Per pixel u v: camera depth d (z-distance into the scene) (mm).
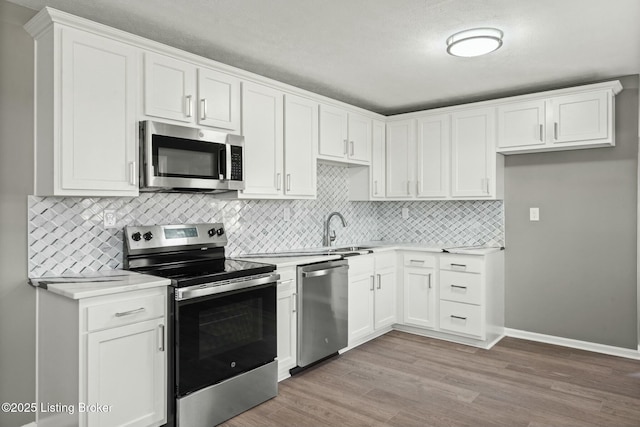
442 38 2695
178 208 2967
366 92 3895
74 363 1979
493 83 3617
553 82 3590
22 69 2277
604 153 3561
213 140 2744
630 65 3176
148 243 2686
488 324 3713
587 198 3650
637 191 3420
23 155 2291
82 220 2504
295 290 3090
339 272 3430
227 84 2881
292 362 3041
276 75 3422
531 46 2811
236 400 2504
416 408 2588
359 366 3273
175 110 2580
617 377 3043
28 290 2309
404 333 4141
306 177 3496
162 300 2238
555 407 2592
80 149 2195
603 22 2455
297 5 2277
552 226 3828
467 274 3715
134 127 2404
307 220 4027
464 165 3973
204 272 2484
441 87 3732
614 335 3535
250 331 2617
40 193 2275
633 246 3447
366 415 2504
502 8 2295
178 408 2205
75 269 2473
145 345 2166
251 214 3475
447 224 4453
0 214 2223
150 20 2457
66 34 2145
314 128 3584
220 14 2385
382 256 3979
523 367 3240
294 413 2535
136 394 2127
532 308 3939
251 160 3045
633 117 3420
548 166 3842
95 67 2248
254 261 3029
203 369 2328
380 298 3943
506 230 4078
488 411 2545
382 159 4422
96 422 1977
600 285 3600
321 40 2736
